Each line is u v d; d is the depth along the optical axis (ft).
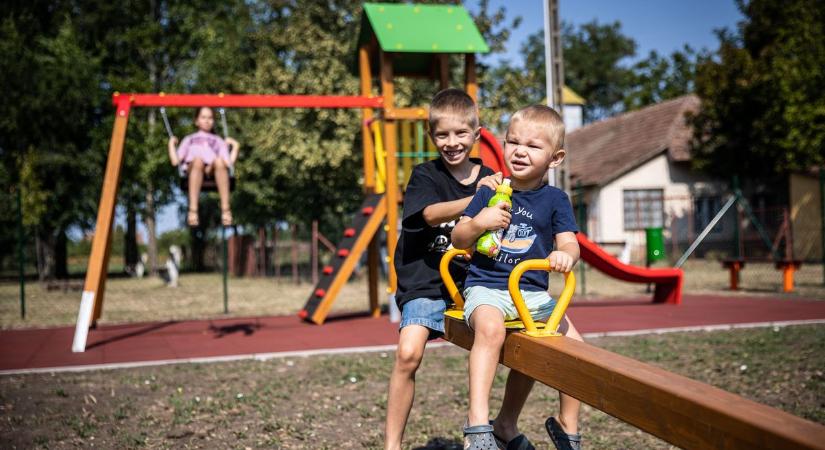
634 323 28.45
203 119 25.99
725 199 80.53
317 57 66.80
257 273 77.77
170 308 42.45
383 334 27.45
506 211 7.73
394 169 30.55
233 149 25.72
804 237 73.05
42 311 41.63
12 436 12.97
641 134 86.43
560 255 7.46
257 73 69.00
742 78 72.18
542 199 8.33
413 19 31.30
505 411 9.58
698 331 25.50
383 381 17.72
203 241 96.37
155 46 88.43
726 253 76.43
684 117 83.05
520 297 7.34
